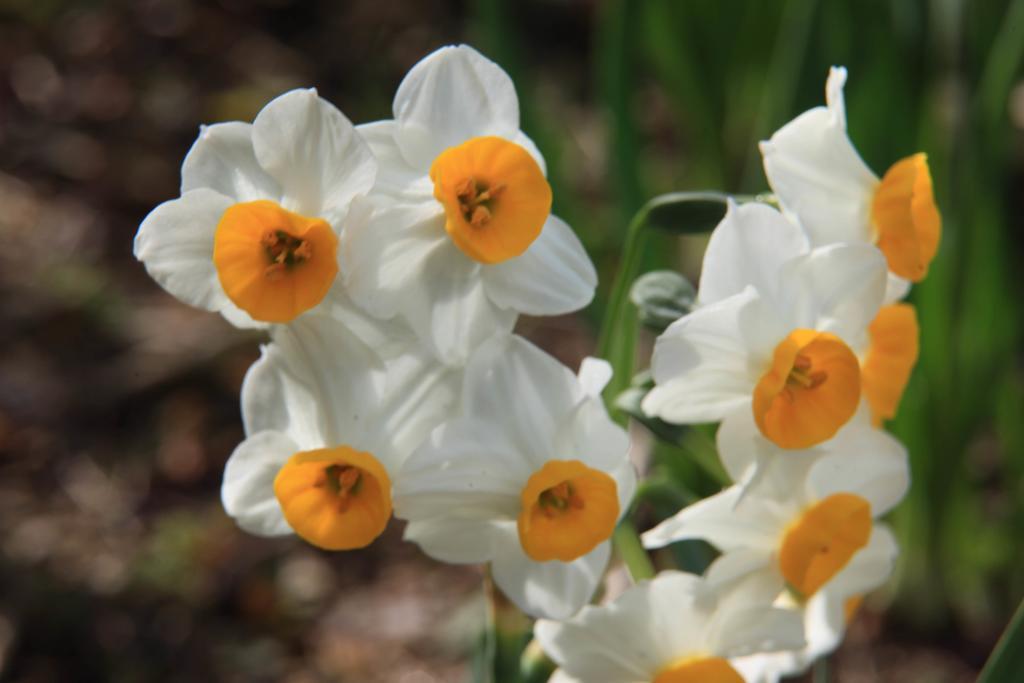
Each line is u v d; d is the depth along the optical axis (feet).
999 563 1.94
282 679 1.93
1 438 2.26
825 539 1.32
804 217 1.32
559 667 1.34
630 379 1.38
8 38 3.18
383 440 1.28
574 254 1.29
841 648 1.97
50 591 1.95
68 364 2.41
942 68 1.69
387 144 1.28
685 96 2.13
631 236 1.35
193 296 1.27
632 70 1.72
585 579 1.29
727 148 2.18
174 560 2.05
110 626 1.94
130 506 2.18
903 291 1.35
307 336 1.27
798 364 1.30
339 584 2.10
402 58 3.17
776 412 1.30
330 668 1.95
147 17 3.26
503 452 1.28
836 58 1.68
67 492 2.19
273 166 1.27
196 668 1.93
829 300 1.30
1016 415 1.87
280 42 3.24
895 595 1.97
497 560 1.29
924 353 1.70
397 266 1.27
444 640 1.99
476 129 1.28
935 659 1.94
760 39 2.13
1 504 2.14
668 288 1.32
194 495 2.22
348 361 1.27
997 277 1.73
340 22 3.29
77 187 2.80
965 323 1.74
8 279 2.54
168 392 2.39
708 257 1.29
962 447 1.79
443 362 1.27
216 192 1.27
